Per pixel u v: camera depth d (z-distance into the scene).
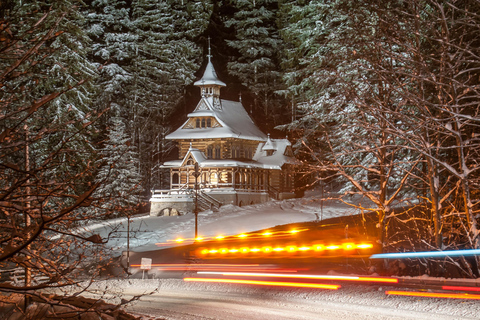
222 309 18.86
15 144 7.91
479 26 15.58
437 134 20.30
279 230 44.06
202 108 71.12
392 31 18.91
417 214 35.81
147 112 78.81
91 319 11.42
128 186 54.12
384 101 20.41
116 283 27.34
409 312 16.47
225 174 66.75
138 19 79.94
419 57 18.19
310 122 46.56
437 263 22.19
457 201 23.31
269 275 27.19
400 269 23.58
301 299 20.12
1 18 7.48
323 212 51.53
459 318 15.21
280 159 71.06
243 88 89.62
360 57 19.72
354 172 38.56
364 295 19.55
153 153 78.94
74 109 44.22
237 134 68.31
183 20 85.88
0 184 9.53
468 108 22.12
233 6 89.00
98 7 77.25
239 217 52.28
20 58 7.67
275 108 84.31
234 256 35.62
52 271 9.05
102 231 47.09
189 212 59.16
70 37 37.91
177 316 17.89
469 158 20.05
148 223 53.09
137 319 14.69
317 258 31.44
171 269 32.88
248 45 84.44
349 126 22.02
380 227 23.02
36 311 12.25
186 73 81.94
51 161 8.73
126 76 74.25
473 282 18.75
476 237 18.70
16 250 6.86
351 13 20.41
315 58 49.25
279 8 81.81
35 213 8.77
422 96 18.36
